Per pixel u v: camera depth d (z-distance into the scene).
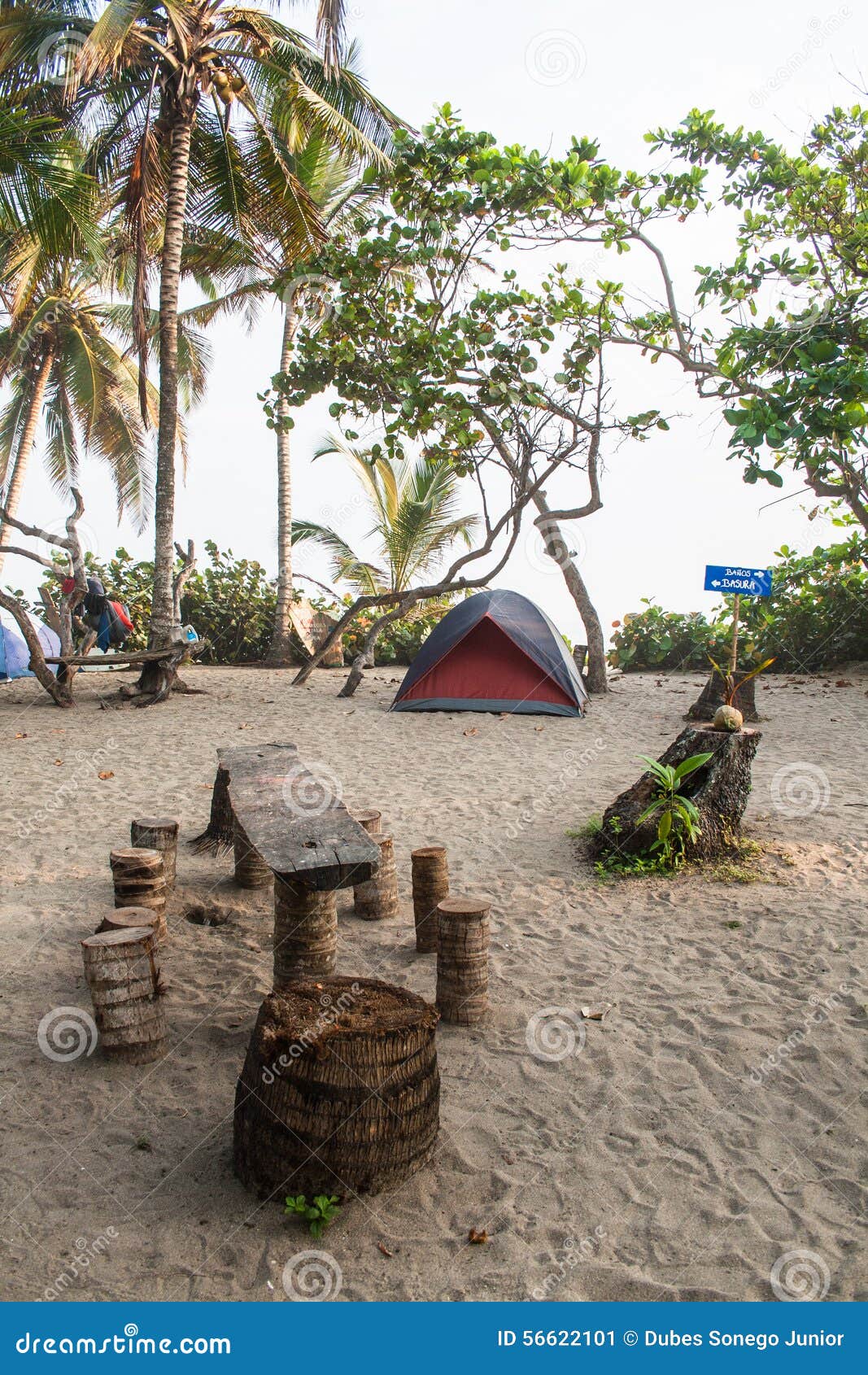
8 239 13.92
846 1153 3.80
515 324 12.10
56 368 21.14
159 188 15.99
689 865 6.79
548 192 9.93
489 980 5.28
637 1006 4.96
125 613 19.48
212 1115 4.08
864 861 6.88
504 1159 3.79
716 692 12.94
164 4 14.02
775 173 9.36
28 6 13.87
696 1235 3.41
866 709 13.77
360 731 12.51
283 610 20.88
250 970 5.41
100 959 4.35
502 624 13.81
